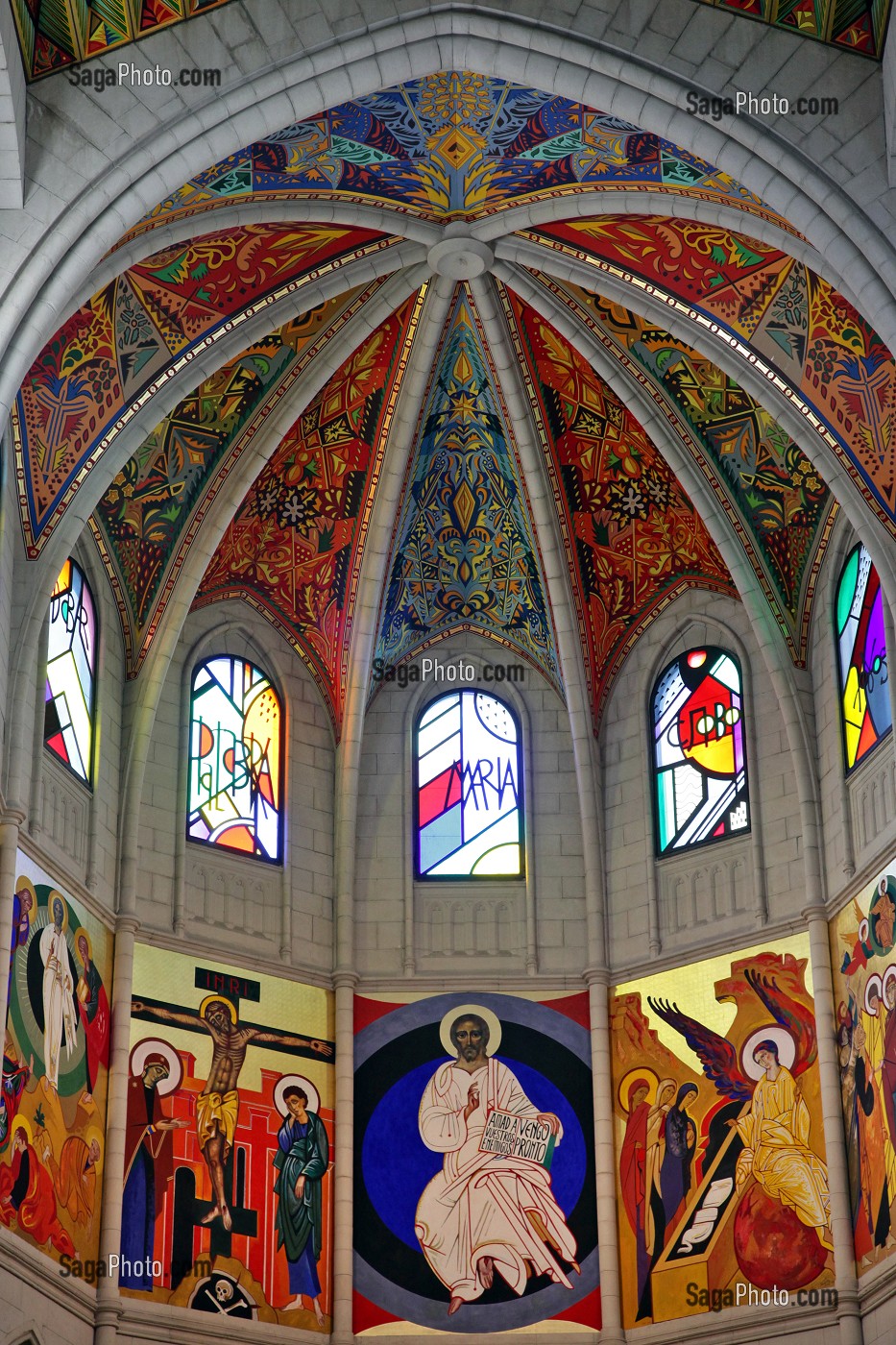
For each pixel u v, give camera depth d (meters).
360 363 28.67
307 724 29.50
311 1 23.39
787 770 27.95
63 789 25.97
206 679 28.81
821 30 22.94
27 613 25.33
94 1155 25.16
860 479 25.70
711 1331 25.75
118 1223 25.03
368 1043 27.92
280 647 29.73
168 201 24.45
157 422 26.78
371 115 24.73
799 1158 25.97
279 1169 26.69
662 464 29.05
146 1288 25.12
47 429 25.69
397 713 29.95
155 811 27.59
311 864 28.70
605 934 28.50
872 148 22.62
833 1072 26.00
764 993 26.97
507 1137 27.47
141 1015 26.33
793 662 28.20
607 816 29.20
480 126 25.11
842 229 22.64
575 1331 26.44
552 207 26.20
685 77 23.02
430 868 29.08
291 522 29.50
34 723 25.34
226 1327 25.53
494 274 27.64
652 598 29.84
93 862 26.30
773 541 28.44
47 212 22.53
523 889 28.94
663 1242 26.52
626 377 28.28
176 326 26.44
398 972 28.38
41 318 22.55
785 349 26.08
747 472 28.25
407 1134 27.45
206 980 27.11
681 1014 27.53
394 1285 26.64
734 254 25.86
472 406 29.30
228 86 23.14
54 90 22.84
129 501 27.80
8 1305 22.81
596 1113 27.47
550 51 23.30
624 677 29.83
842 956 26.38
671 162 24.73
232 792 28.44
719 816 28.30
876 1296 24.58
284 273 26.83
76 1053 25.14
